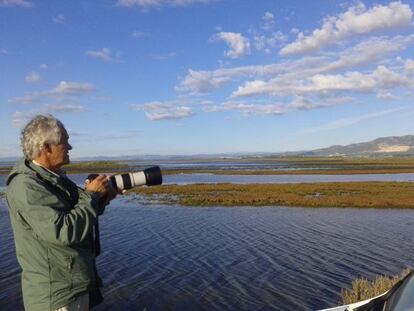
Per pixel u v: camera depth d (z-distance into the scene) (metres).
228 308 9.09
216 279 11.02
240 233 17.39
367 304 4.02
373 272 11.63
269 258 13.16
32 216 2.70
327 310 4.48
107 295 9.89
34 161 2.97
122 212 24.09
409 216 22.28
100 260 12.95
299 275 11.36
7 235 16.83
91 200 2.84
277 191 35.75
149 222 20.33
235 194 33.44
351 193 33.69
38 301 2.84
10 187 2.87
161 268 12.05
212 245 15.05
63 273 2.87
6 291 9.91
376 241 15.73
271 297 9.70
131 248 14.58
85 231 2.75
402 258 13.14
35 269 2.82
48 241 2.70
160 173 3.35
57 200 2.83
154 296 9.80
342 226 19.09
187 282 10.79
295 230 18.09
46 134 2.91
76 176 66.31
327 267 12.12
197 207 26.45
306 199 29.11
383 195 31.62
